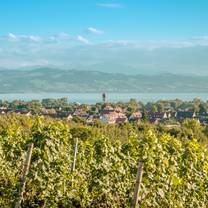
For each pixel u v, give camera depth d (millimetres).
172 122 136000
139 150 13953
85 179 16969
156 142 14039
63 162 14180
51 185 13555
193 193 15383
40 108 191625
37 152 13391
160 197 13969
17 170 16703
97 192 15367
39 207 13648
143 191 13453
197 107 194875
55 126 14078
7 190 14141
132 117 159375
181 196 14883
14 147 17000
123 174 15125
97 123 90688
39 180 13234
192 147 15680
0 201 13938
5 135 17391
